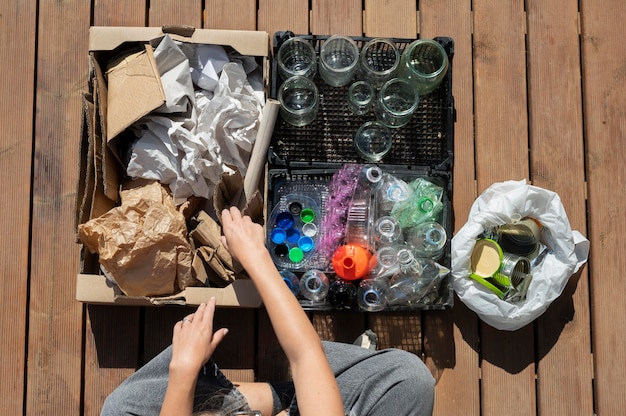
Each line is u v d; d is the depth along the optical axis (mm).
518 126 1487
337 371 1255
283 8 1475
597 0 1508
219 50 1346
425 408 1230
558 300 1463
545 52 1500
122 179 1346
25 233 1414
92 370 1393
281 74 1383
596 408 1440
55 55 1445
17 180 1424
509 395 1434
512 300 1382
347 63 1394
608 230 1479
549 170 1486
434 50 1388
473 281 1364
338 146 1423
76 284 1400
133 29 1299
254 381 1404
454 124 1477
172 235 1243
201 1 1469
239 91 1337
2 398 1381
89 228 1222
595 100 1499
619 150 1495
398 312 1431
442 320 1436
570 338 1454
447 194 1356
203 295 1267
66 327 1402
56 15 1448
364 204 1332
